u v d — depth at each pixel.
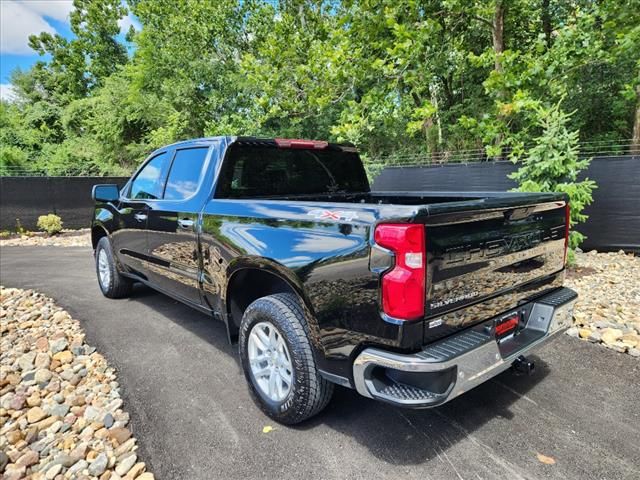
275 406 2.46
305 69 8.98
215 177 3.08
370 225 1.89
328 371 2.15
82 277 6.42
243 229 2.63
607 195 6.32
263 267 2.48
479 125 7.08
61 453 2.32
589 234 6.53
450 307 1.95
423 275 1.80
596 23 6.68
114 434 2.41
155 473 2.10
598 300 4.43
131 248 4.31
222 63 17.08
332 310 2.07
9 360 3.50
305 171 3.62
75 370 3.26
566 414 2.50
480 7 8.28
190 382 3.03
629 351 3.27
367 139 12.20
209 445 2.30
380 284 1.85
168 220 3.50
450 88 12.43
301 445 2.28
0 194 10.88
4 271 6.94
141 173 4.22
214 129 11.39
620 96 9.45
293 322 2.30
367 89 9.52
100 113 19.69
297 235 2.27
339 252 2.02
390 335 1.84
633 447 2.20
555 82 6.80
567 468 2.05
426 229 1.80
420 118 8.45
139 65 18.61
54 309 4.77
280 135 13.91
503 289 2.24
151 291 5.52
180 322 4.27
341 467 2.10
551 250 2.60
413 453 2.19
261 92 15.19
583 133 10.77
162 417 2.58
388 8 7.49
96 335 3.95
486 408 2.59
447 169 7.99
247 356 2.63
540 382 2.89
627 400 2.64
